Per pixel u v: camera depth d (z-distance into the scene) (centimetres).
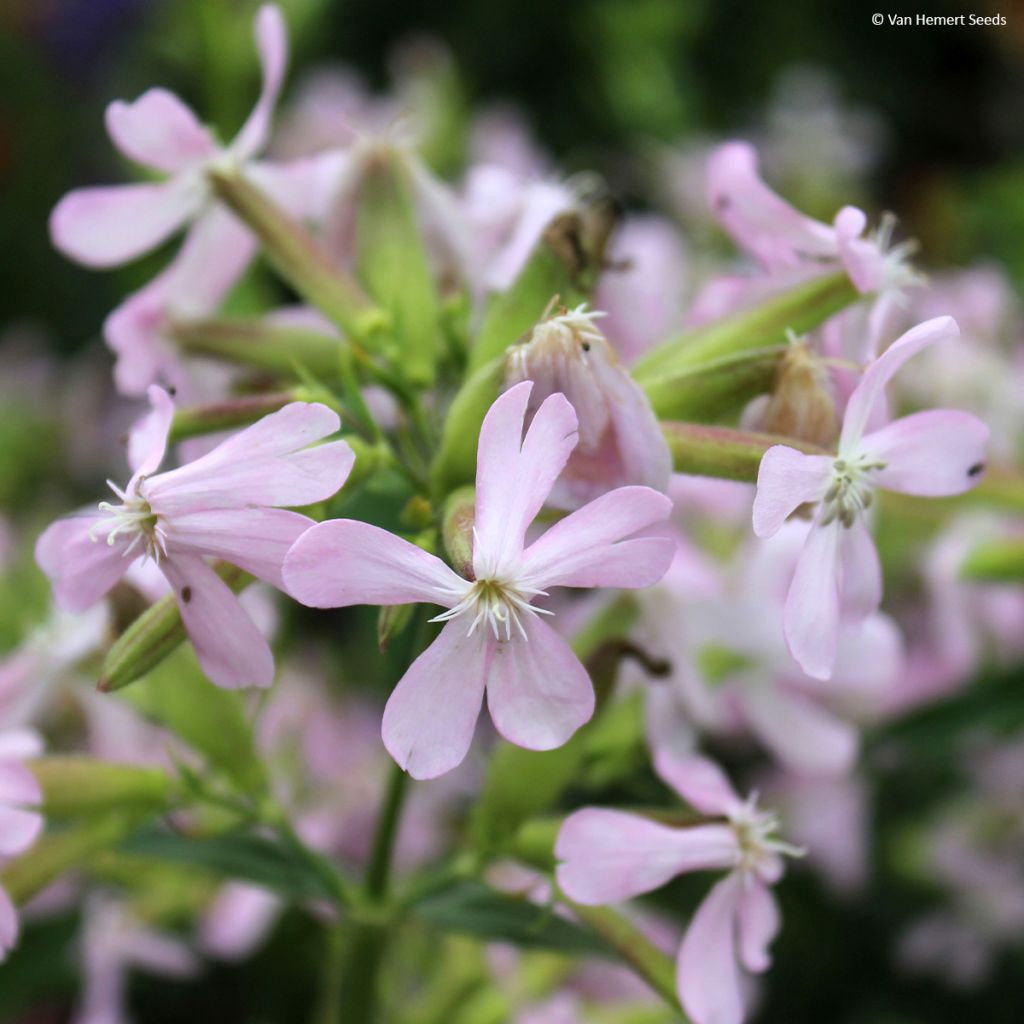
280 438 27
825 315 30
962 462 29
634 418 28
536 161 59
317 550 27
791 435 29
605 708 31
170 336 32
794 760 34
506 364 28
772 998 42
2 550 43
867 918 43
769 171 60
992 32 76
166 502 28
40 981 38
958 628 39
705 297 32
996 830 43
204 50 52
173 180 32
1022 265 52
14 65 66
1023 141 76
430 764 27
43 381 55
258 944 40
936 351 42
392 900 32
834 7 75
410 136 34
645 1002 36
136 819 31
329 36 69
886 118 76
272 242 32
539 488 27
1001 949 43
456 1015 35
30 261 60
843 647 34
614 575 27
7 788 30
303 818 39
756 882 30
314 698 40
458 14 71
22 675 33
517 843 31
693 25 63
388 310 32
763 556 34
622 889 29
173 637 28
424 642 30
